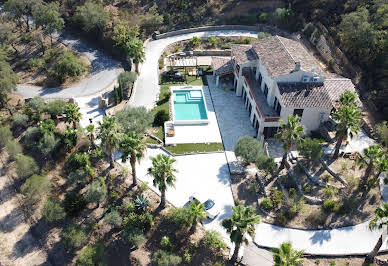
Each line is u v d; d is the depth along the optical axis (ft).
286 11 265.13
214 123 195.00
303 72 175.52
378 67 210.59
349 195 149.89
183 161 171.01
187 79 230.68
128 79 212.43
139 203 145.89
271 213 145.79
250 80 203.51
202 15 285.23
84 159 163.22
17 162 161.58
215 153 176.04
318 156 156.97
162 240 135.23
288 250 107.55
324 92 175.32
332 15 254.88
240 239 116.06
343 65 226.79
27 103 200.44
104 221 143.74
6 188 161.99
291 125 148.36
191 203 137.69
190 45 261.24
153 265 131.23
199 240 137.08
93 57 250.78
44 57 247.09
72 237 135.33
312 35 252.83
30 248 139.85
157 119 193.98
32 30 273.13
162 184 137.18
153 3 293.02
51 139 169.78
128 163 169.37
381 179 157.79
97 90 219.20
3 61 208.85
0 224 147.54
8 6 258.57
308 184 155.43
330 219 142.82
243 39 261.65
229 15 283.38
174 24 279.28
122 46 242.78
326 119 178.40
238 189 157.38
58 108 188.96
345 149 169.27
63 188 160.56
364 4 246.27
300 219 143.13
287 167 165.48
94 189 146.00
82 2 284.20
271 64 185.88
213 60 231.71
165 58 248.93
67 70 221.66
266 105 186.91
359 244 134.92
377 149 142.41
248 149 158.71
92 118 194.59
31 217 150.41
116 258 135.95
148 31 271.49
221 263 129.49
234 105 209.05
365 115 192.03
